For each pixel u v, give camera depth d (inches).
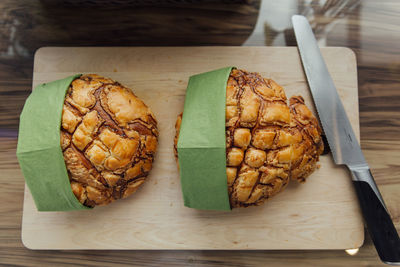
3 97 19.2
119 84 16.7
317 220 18.1
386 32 19.4
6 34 19.4
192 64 18.5
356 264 18.6
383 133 19.1
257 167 14.9
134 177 16.1
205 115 15.0
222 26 19.4
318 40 19.5
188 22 19.3
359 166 17.8
